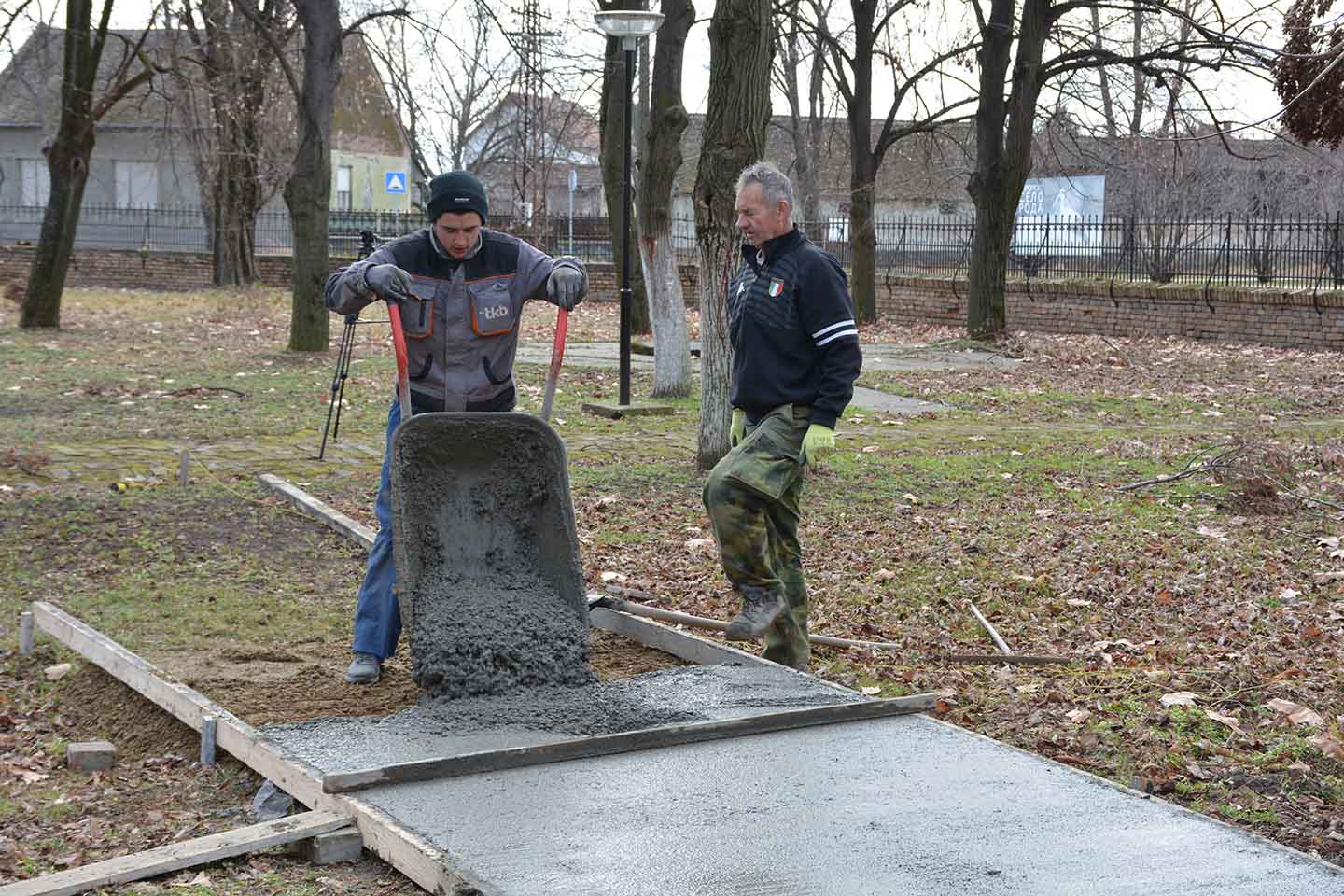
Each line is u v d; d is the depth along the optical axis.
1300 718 5.57
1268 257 26.64
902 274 33.78
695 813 4.15
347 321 12.89
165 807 4.68
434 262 5.63
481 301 5.65
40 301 24.11
